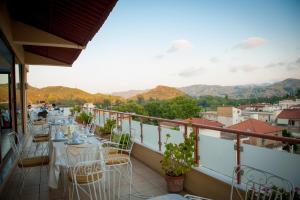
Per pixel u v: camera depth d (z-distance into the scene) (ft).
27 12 17.67
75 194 12.28
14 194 12.55
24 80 33.65
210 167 11.75
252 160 9.39
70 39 20.76
